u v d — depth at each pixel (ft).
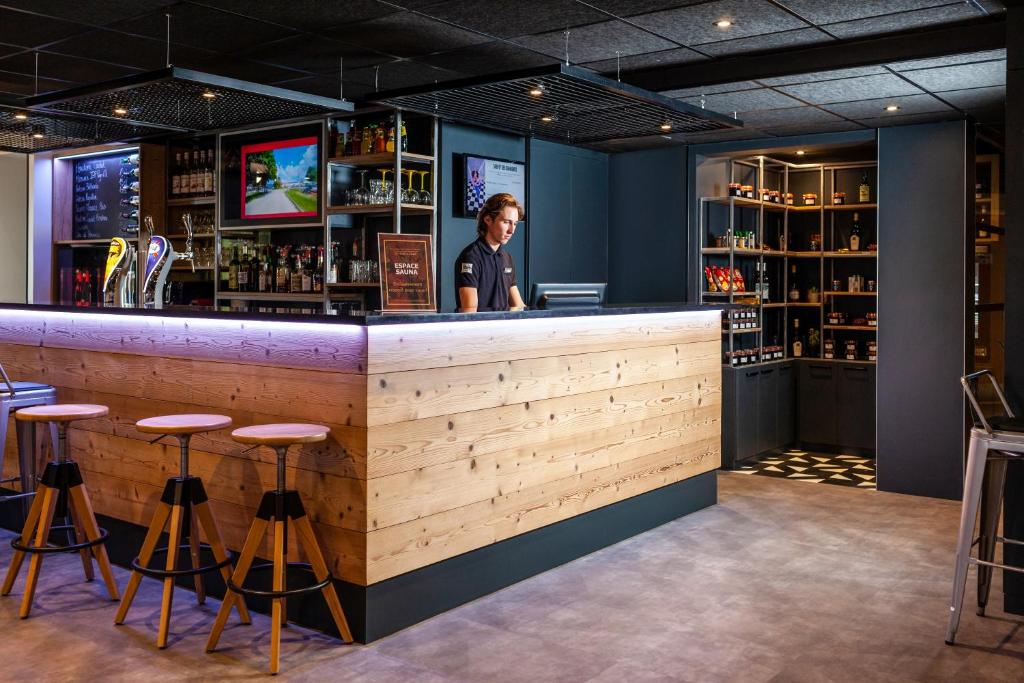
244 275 22.94
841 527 17.38
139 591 13.30
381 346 11.51
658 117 17.61
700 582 14.01
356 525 11.49
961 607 11.72
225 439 12.93
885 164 20.81
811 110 19.57
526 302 22.38
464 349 12.85
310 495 11.93
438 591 12.55
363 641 11.48
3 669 10.56
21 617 12.17
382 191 19.67
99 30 15.69
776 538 16.55
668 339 17.61
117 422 14.44
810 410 26.08
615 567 14.79
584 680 10.39
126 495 14.37
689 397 18.31
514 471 13.85
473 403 13.04
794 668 10.77
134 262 16.26
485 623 12.23
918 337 20.18
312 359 11.89
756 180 25.75
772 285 26.66
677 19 14.70
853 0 13.70
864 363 25.05
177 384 13.58
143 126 18.60
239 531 12.82
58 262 26.71
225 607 11.11
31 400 14.66
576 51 16.75
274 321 12.08
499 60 17.38
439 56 17.11
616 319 16.12
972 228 20.20
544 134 19.83
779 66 16.67
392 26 15.24
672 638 11.70
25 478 15.24
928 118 20.02
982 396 23.24
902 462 20.42
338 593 11.73
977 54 15.15
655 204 24.40
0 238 25.70
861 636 11.80
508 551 13.82
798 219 26.96
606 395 15.89
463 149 20.70
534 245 22.61
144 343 14.01
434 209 19.97
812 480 21.91
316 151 21.44
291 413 12.17
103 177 26.13
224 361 12.94
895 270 20.48
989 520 12.40
